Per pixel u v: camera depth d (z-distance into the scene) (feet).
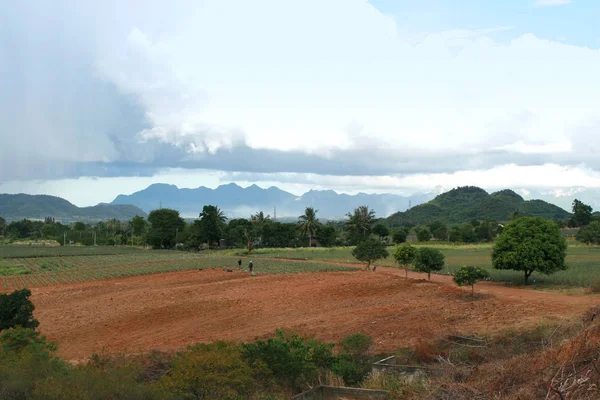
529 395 33.76
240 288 156.76
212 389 41.47
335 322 97.71
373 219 432.25
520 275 166.40
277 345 51.42
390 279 168.45
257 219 506.89
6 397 36.63
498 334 74.28
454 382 41.86
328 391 48.14
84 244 572.51
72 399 35.17
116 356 58.90
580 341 39.65
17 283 199.82
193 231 453.17
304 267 226.17
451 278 178.29
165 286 173.88
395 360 62.69
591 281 139.13
